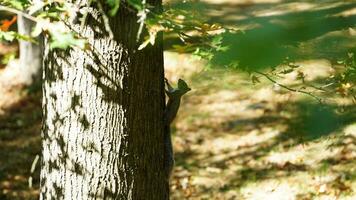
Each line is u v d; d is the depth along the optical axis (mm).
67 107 4926
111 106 4895
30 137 15461
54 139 5094
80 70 4797
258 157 12953
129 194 5156
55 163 5141
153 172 5312
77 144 4973
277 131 13648
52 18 4266
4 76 18219
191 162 13195
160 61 5176
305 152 12609
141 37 4754
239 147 13492
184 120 14859
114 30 4664
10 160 14250
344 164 12008
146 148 5184
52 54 4906
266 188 11875
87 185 5051
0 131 15719
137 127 5059
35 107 16984
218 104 15250
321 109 2479
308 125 2424
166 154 5539
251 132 13930
